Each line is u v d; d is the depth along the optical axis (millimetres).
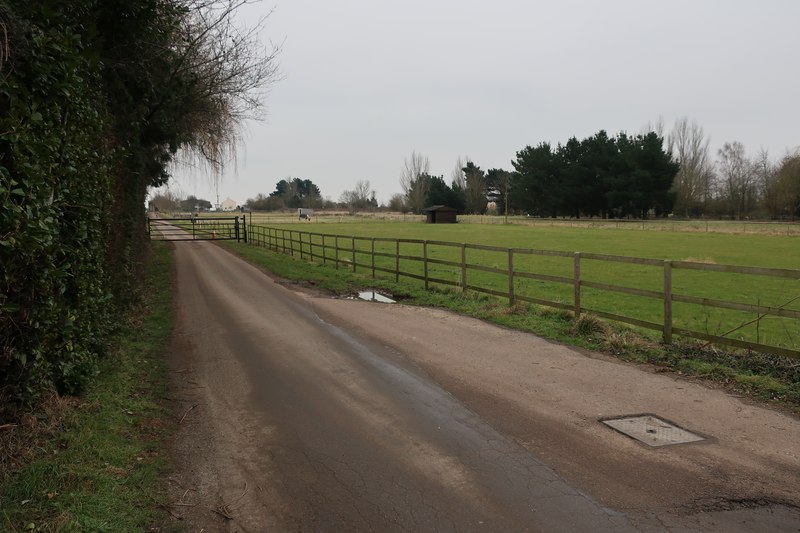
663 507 3623
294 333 9180
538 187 95812
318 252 27797
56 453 4070
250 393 6113
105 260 7305
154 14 8062
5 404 3977
